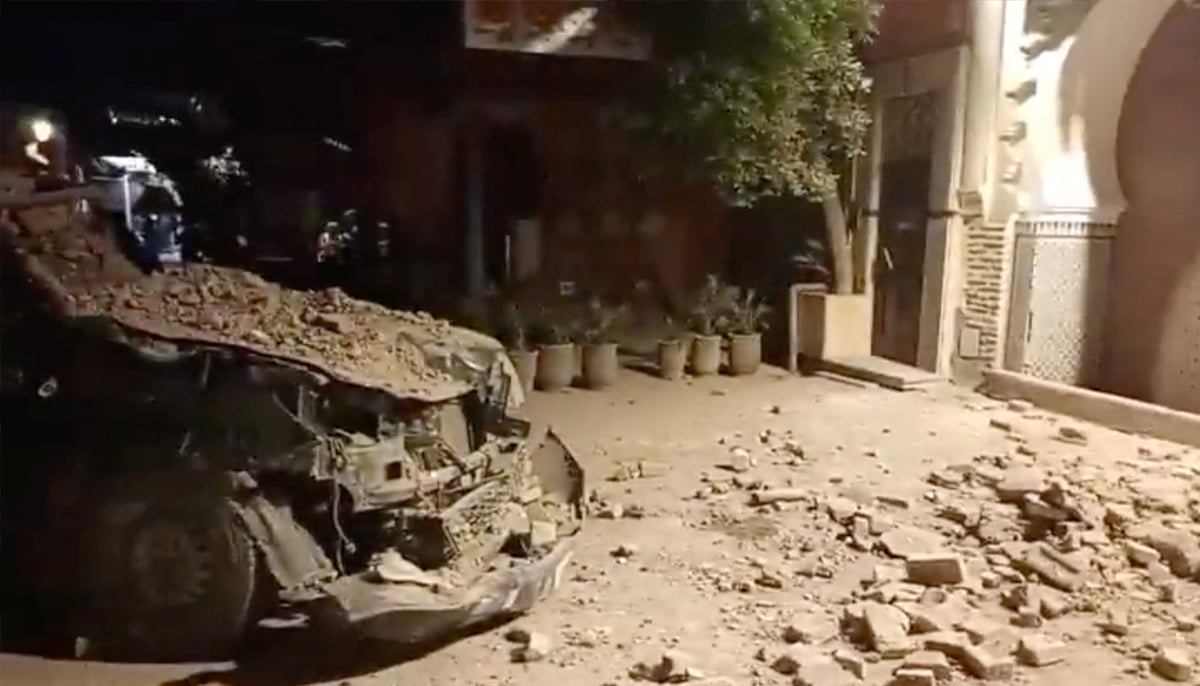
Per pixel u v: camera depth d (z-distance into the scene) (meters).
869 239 12.34
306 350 4.80
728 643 4.69
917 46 11.57
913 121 11.73
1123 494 6.61
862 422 9.27
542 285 12.63
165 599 4.50
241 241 11.25
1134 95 10.73
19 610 4.86
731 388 11.02
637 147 11.68
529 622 4.91
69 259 5.14
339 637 4.29
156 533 4.49
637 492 7.09
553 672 4.37
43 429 4.78
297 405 4.54
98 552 4.55
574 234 12.80
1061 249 10.87
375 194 12.02
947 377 11.25
